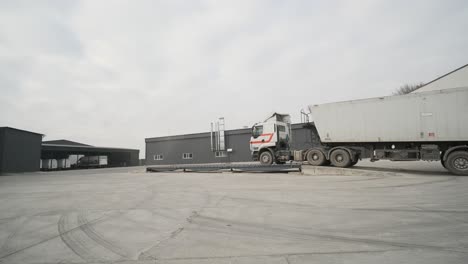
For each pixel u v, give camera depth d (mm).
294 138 22453
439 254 2646
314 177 10312
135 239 3361
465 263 2416
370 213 4422
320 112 12555
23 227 4000
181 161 28156
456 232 3354
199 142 27359
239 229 3697
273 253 2787
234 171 13523
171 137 29031
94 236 3520
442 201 5285
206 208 5086
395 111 10867
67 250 3029
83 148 35375
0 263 2689
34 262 2711
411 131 10516
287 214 4477
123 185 9359
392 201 5375
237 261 2596
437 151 10148
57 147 31516
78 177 14156
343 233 3414
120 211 4977
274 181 9242
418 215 4227
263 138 13664
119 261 2668
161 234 3543
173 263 2578
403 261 2496
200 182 9586
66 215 4734
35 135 22469
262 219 4195
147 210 5027
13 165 19562
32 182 11516
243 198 6074
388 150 11094
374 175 10203
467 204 4984
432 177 9344
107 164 45750
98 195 7039
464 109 9609
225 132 25938
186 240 3275
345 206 5008
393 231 3445
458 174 9898
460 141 9859
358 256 2645
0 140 18609
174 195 6750
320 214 4426
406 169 12273
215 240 3250
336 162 11992
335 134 12156
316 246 2967
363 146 11828
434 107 10125
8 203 6020
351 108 11828
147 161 30250
